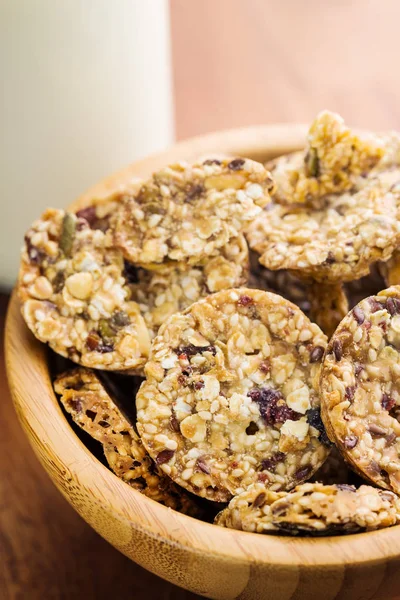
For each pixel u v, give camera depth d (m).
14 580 0.40
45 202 0.44
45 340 0.37
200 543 0.33
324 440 0.35
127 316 0.37
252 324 0.36
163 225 0.37
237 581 0.33
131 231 0.37
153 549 0.33
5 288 0.48
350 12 0.56
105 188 0.40
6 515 0.41
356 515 0.33
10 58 0.40
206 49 0.54
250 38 0.55
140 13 0.41
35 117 0.42
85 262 0.37
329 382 0.34
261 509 0.33
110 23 0.41
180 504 0.36
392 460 0.34
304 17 0.56
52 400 0.36
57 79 0.41
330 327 0.38
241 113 0.51
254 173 0.37
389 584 0.33
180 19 0.56
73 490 0.34
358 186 0.39
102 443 0.36
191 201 0.37
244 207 0.37
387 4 0.56
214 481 0.35
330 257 0.36
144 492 0.36
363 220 0.37
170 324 0.36
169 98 0.46
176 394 0.35
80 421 0.36
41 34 0.40
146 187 0.37
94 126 0.43
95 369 0.38
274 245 0.38
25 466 0.42
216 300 0.36
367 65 0.53
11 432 0.43
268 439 0.35
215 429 0.35
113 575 0.40
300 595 0.33
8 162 0.43
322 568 0.32
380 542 0.32
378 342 0.35
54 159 0.43
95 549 0.40
